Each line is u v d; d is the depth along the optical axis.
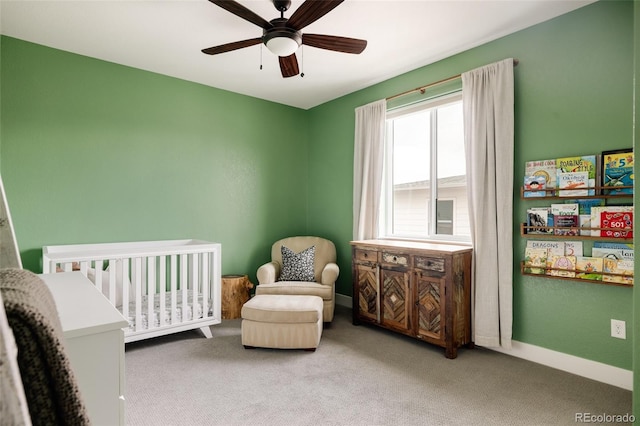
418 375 2.42
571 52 2.46
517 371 2.47
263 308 2.82
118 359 0.91
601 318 2.33
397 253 3.08
